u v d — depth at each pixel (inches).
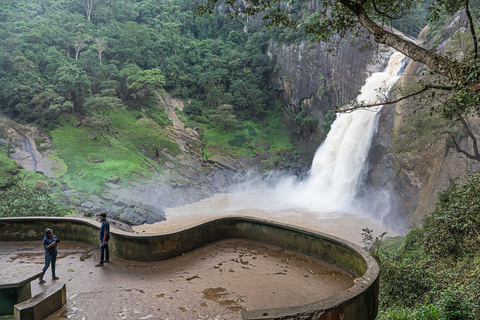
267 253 362.6
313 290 274.2
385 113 1577.3
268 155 2613.2
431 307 337.7
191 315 235.3
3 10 2837.1
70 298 261.6
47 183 1588.3
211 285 286.4
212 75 3056.1
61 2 3417.8
